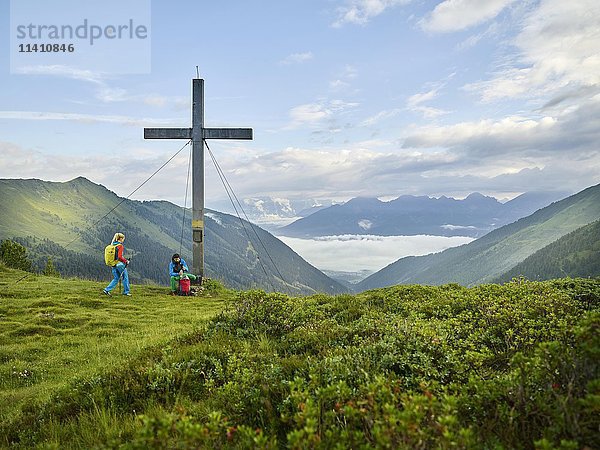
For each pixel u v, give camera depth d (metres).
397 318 10.52
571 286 12.95
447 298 12.60
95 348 12.52
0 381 10.25
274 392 6.01
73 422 6.53
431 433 3.70
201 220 25.59
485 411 4.50
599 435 3.54
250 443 3.86
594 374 4.01
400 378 5.86
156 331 13.95
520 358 4.59
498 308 9.88
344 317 11.91
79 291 21.69
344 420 4.30
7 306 17.66
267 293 12.48
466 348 7.75
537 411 4.09
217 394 6.28
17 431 6.78
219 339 9.63
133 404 6.88
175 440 4.05
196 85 25.89
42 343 13.24
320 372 6.29
